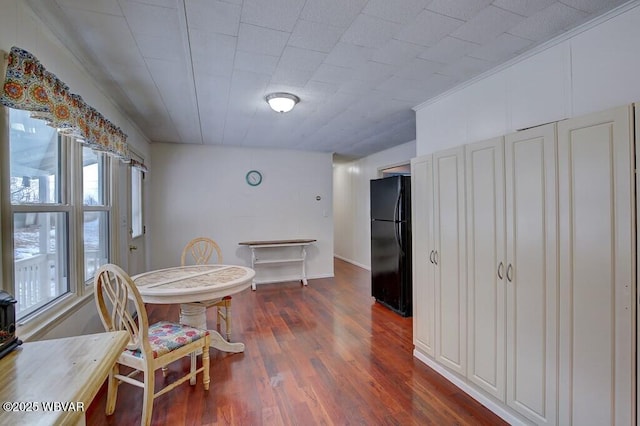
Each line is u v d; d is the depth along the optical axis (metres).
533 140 1.67
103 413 1.85
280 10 1.55
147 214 4.42
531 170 1.68
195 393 2.05
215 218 4.91
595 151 1.41
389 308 3.81
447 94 2.63
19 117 1.55
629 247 1.29
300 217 5.40
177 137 4.37
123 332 1.14
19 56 1.31
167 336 1.96
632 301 1.28
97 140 2.14
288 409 1.89
